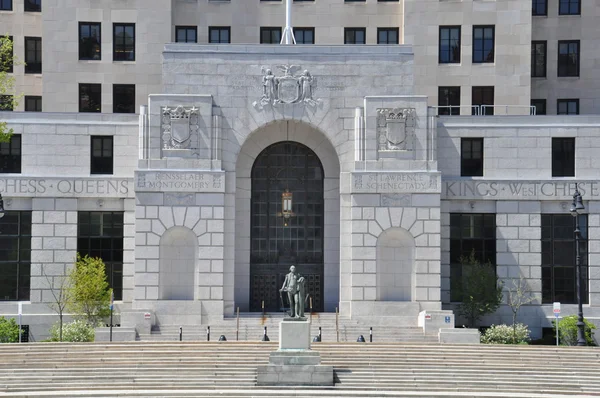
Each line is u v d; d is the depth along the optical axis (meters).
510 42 84.38
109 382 56.31
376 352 61.00
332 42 86.12
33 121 75.25
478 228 76.06
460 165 76.19
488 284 73.69
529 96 84.25
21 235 75.00
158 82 84.75
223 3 86.44
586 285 75.44
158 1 84.81
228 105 74.19
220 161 73.75
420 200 73.38
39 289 74.50
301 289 58.41
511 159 76.00
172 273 73.44
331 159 76.44
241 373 57.56
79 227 75.31
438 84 84.38
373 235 73.31
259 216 76.88
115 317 74.31
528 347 61.97
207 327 70.62
